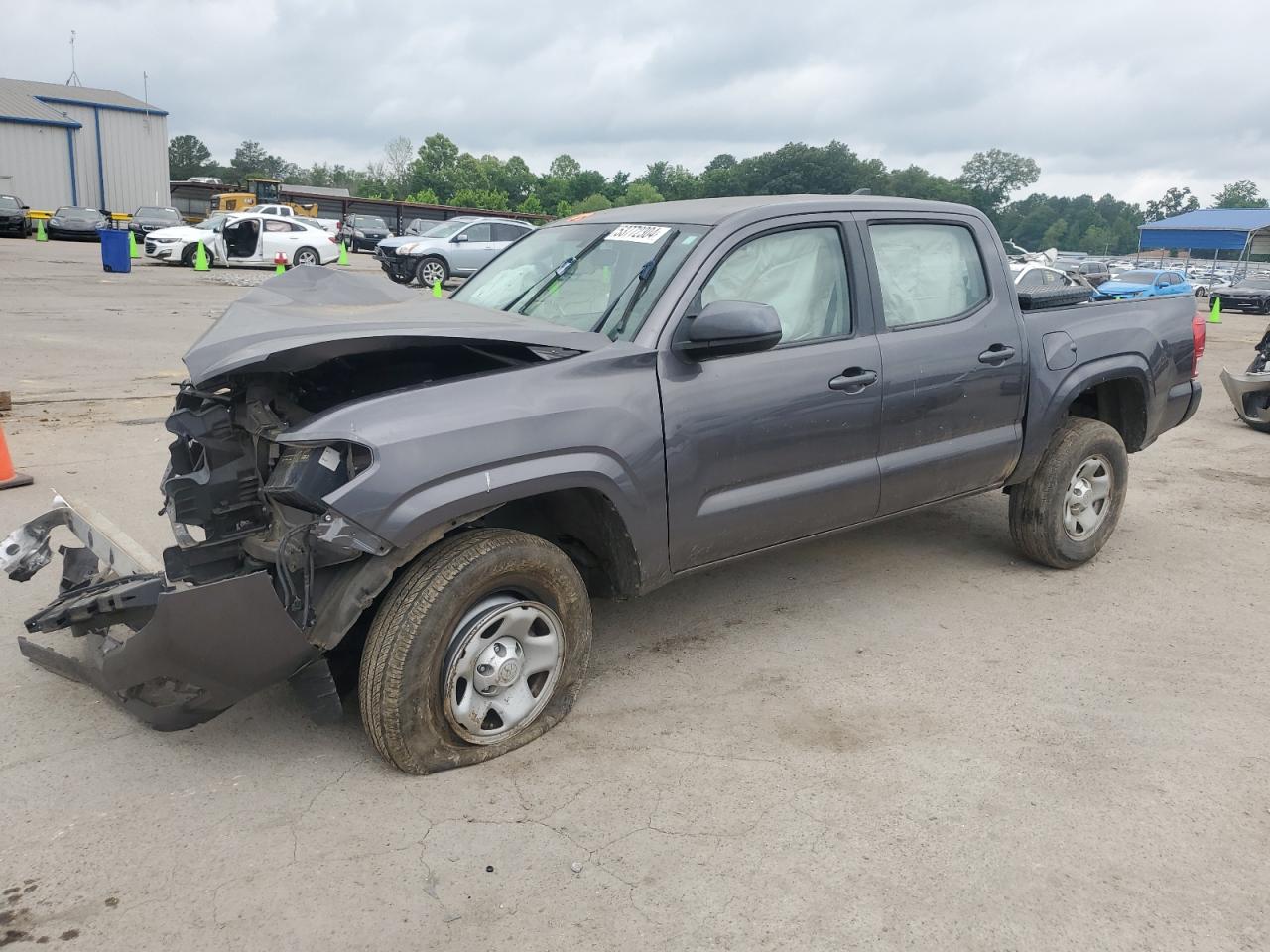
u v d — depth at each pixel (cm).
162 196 5125
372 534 287
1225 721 363
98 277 2166
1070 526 511
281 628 284
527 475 311
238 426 329
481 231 2525
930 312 441
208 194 6188
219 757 325
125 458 680
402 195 12550
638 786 314
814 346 394
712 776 320
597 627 442
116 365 1066
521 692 334
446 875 269
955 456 447
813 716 362
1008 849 285
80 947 238
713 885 267
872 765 329
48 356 1102
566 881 268
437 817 294
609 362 336
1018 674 400
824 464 401
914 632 441
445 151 12875
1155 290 2827
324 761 324
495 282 434
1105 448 507
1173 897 265
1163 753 340
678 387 351
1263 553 565
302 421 302
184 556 325
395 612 299
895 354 416
